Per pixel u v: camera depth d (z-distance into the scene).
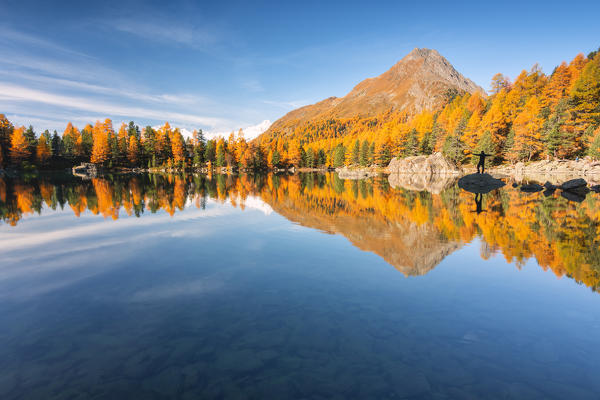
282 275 8.02
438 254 9.86
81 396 3.76
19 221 16.09
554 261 9.05
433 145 93.56
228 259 9.46
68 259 9.55
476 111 87.62
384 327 5.35
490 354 4.60
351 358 4.48
